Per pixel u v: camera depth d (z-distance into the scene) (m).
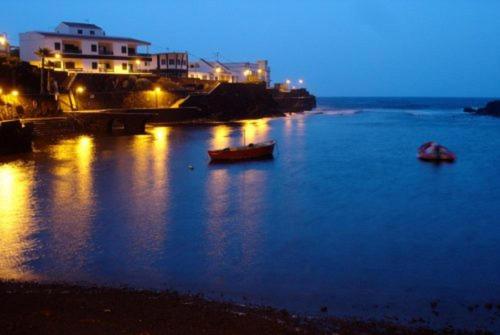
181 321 13.22
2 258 19.69
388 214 27.03
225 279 17.56
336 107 192.62
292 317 14.14
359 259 19.77
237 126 86.19
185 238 22.56
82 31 92.25
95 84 77.88
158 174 39.22
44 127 58.50
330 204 29.41
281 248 21.14
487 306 15.31
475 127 88.06
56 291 15.65
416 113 139.50
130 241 22.08
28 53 83.00
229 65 145.75
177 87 92.00
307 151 54.66
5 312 13.54
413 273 18.23
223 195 31.88
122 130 71.19
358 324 13.76
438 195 31.97
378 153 53.03
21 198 30.34
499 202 29.92
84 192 32.25
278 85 158.00
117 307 14.16
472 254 20.38
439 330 13.52
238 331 12.73
